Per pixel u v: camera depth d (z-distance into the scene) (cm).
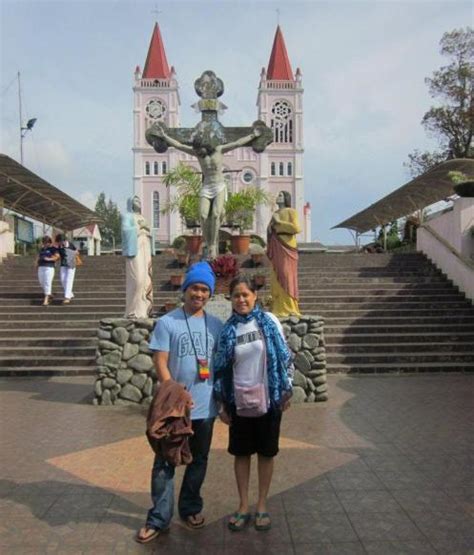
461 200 1421
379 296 1357
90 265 1638
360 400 803
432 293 1384
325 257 1653
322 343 809
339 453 547
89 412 736
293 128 7238
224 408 378
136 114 7044
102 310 1288
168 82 7088
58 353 1088
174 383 347
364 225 2816
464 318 1227
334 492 444
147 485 462
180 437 335
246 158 7175
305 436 611
